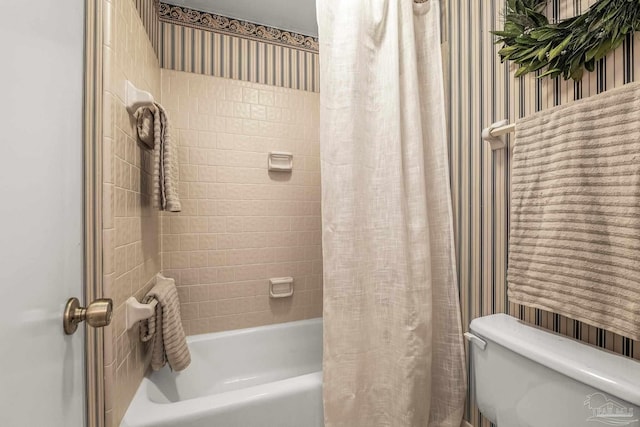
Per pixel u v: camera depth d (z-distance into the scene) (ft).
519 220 2.97
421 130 3.98
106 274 2.66
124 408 3.27
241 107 6.23
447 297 4.15
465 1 4.03
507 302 3.44
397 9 3.85
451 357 4.09
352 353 3.72
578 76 2.72
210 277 5.96
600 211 2.32
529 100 3.21
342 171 3.73
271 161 6.38
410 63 3.90
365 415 3.81
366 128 3.90
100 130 2.50
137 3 3.97
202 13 5.96
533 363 2.59
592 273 2.36
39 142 1.40
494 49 3.61
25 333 1.26
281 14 6.15
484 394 3.10
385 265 3.90
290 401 3.77
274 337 6.19
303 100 6.79
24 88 1.27
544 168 2.73
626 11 2.30
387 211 3.87
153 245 4.78
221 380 5.69
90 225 2.09
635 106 2.13
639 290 2.09
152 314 3.52
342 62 3.75
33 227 1.34
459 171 4.15
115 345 2.93
